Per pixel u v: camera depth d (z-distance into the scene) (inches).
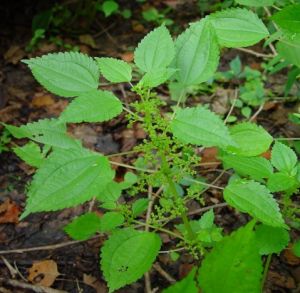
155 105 14.3
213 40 14.6
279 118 29.1
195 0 41.8
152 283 20.2
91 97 13.1
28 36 37.4
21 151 17.2
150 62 14.3
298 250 15.7
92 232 17.1
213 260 7.7
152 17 39.0
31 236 23.0
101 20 40.0
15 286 20.4
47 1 40.1
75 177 12.9
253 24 16.0
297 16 14.1
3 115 30.3
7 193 25.3
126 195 24.3
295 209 16.8
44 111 31.0
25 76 33.8
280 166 15.4
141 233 15.0
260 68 33.6
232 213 23.3
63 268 21.2
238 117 29.6
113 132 29.3
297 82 27.1
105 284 20.4
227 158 15.7
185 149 15.1
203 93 31.3
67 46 36.7
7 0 39.0
